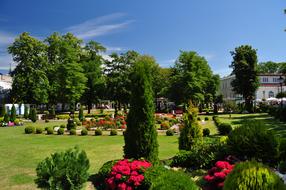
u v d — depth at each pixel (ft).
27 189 36.11
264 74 258.37
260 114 172.24
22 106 185.88
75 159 26.89
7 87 237.25
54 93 193.06
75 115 192.24
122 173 30.04
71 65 187.21
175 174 24.27
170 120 128.47
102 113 216.33
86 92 213.66
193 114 44.42
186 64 209.67
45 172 25.55
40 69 187.93
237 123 119.55
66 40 209.97
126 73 201.26
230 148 37.27
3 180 40.52
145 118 35.24
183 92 204.23
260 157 35.81
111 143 75.31
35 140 83.66
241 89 209.87
